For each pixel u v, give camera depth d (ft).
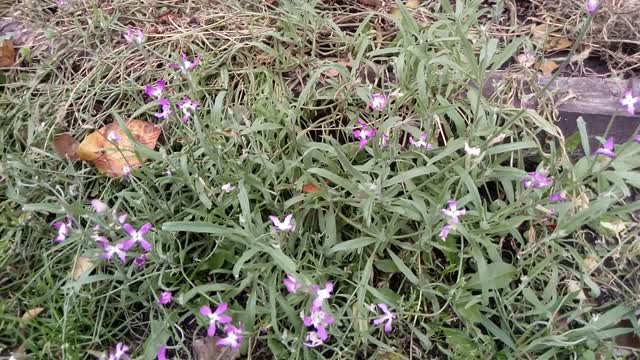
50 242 1.28
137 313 1.20
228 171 1.23
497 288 1.11
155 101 1.34
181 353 1.18
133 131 1.37
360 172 1.21
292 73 1.46
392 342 1.15
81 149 1.33
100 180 1.35
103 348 1.18
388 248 1.18
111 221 1.14
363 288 1.09
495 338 1.13
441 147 1.24
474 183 1.13
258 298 1.16
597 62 1.46
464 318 1.11
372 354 1.14
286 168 1.22
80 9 1.63
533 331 1.13
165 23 1.61
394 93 1.25
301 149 1.28
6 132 1.44
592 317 1.09
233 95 1.45
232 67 1.48
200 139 1.19
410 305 1.15
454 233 1.15
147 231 1.08
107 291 1.22
